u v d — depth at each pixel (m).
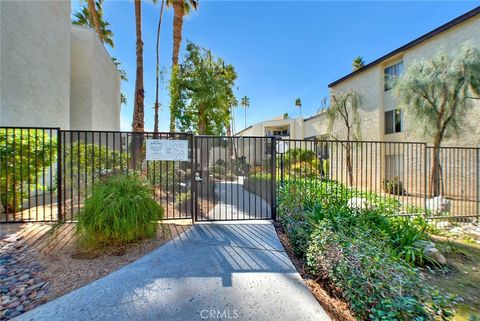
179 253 3.07
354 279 2.11
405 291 1.95
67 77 8.03
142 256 2.95
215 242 3.48
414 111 8.20
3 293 2.12
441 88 7.33
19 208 4.51
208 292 2.23
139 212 3.15
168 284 2.34
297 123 22.89
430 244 3.71
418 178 9.18
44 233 3.55
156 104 11.08
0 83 5.25
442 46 8.30
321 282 2.61
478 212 6.31
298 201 4.54
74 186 4.98
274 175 4.71
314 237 2.88
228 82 13.66
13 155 4.18
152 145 4.30
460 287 2.90
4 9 5.33
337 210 4.06
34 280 2.34
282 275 2.59
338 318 2.03
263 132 26.20
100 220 2.87
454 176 7.48
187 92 10.70
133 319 1.85
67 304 2.01
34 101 6.37
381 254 2.39
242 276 2.54
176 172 6.68
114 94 13.02
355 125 12.11
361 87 12.80
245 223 4.43
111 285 2.30
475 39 7.97
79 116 9.59
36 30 6.43
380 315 1.81
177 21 10.91
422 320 1.70
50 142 4.32
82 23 14.70
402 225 4.04
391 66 11.48
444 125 7.61
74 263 2.71
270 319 1.89
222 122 11.37
